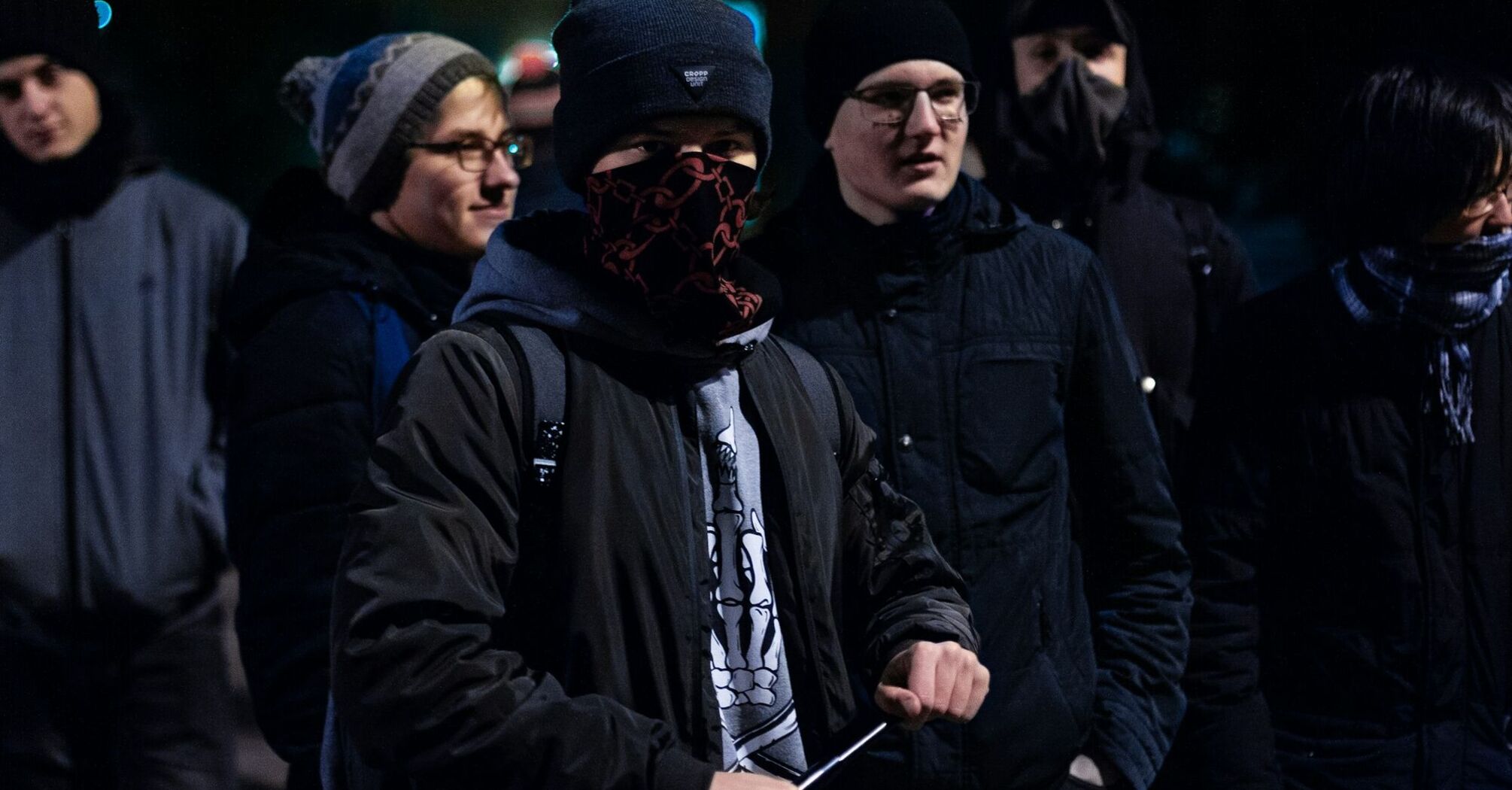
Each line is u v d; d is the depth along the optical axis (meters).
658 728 1.73
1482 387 2.87
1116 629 2.70
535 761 1.67
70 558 3.68
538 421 1.82
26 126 3.70
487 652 1.71
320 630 2.46
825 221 2.74
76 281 3.75
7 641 3.66
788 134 6.82
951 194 2.73
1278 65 5.57
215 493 3.84
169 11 7.14
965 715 1.89
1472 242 2.81
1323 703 2.87
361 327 2.64
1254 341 2.96
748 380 1.96
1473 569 2.83
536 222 1.96
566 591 1.79
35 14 3.68
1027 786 2.54
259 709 2.49
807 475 1.96
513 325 1.87
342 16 7.53
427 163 2.85
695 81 1.85
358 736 1.71
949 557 2.57
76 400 3.72
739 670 1.89
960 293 2.68
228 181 7.49
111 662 3.74
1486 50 3.13
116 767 3.75
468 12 7.62
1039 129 3.62
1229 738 2.86
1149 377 3.46
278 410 2.56
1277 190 5.74
